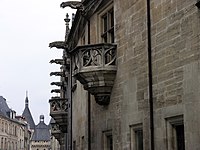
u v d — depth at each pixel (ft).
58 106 91.66
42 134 461.78
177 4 34.50
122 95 44.37
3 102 356.79
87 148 56.80
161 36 36.86
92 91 47.47
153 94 37.81
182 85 33.30
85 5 56.08
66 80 94.07
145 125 39.14
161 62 36.65
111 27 50.03
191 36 32.32
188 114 32.27
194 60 31.81
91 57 46.01
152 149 37.37
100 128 51.29
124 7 44.88
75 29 68.23
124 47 44.37
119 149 44.73
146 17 39.83
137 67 41.27
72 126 76.18
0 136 329.93
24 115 484.33
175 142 35.35
